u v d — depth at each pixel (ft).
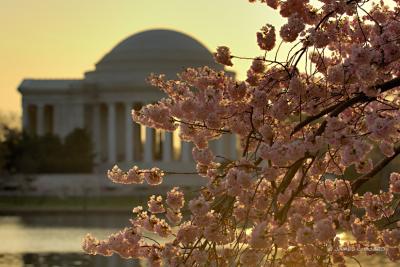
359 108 78.74
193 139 75.61
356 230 70.03
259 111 71.77
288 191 72.84
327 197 73.10
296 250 69.00
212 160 74.84
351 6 71.36
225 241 67.62
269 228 64.75
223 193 69.67
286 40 69.62
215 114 71.72
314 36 69.77
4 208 607.78
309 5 73.56
